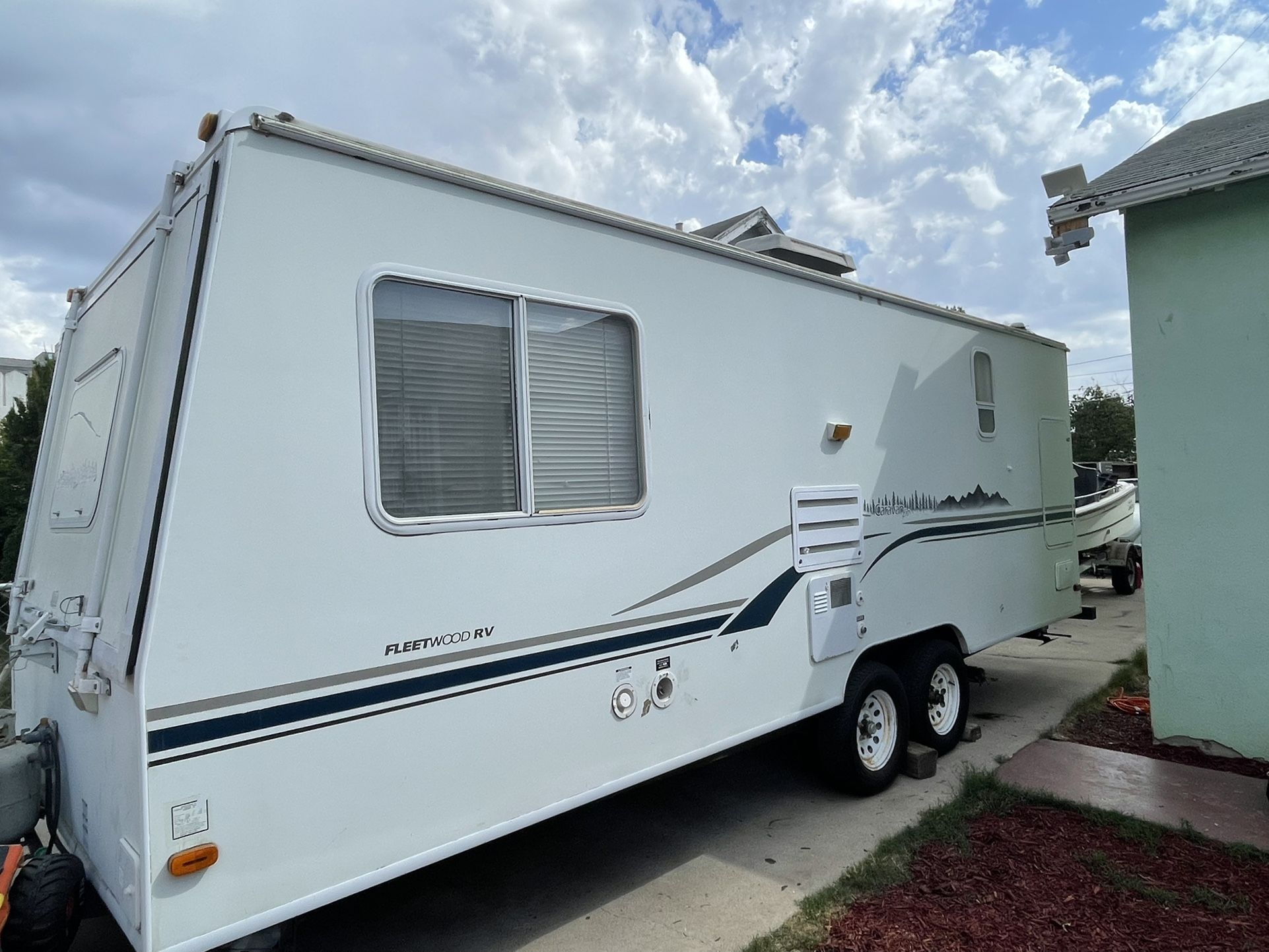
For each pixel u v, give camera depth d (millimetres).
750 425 3861
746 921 3340
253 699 2209
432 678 2596
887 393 4801
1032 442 6336
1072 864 3688
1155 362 5141
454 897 3576
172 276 2434
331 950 3176
